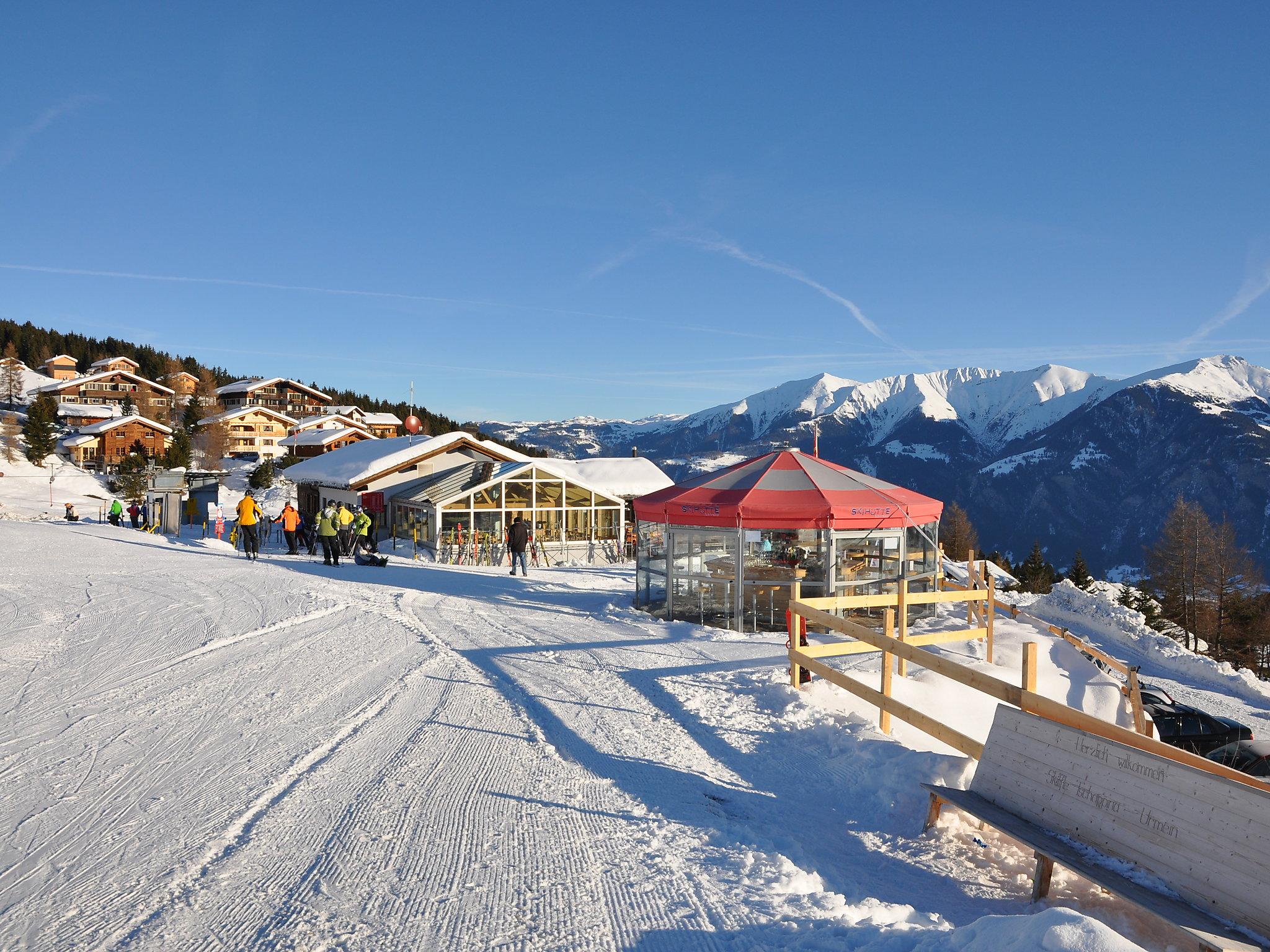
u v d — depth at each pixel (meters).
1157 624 48.09
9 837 5.04
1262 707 13.35
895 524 15.88
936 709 9.09
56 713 7.92
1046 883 4.80
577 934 3.95
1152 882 4.39
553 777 6.39
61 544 26.95
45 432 78.88
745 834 5.35
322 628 12.85
